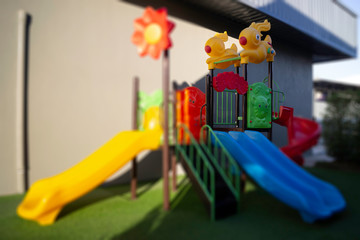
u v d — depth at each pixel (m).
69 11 4.26
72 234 2.47
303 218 2.88
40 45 4.00
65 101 4.27
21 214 2.78
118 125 4.80
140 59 4.97
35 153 3.99
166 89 3.21
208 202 2.95
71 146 4.32
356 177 5.14
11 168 3.78
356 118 6.28
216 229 2.59
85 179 3.01
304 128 4.74
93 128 4.54
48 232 2.53
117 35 4.74
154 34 2.99
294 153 4.46
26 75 3.89
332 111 6.68
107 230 2.57
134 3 4.67
